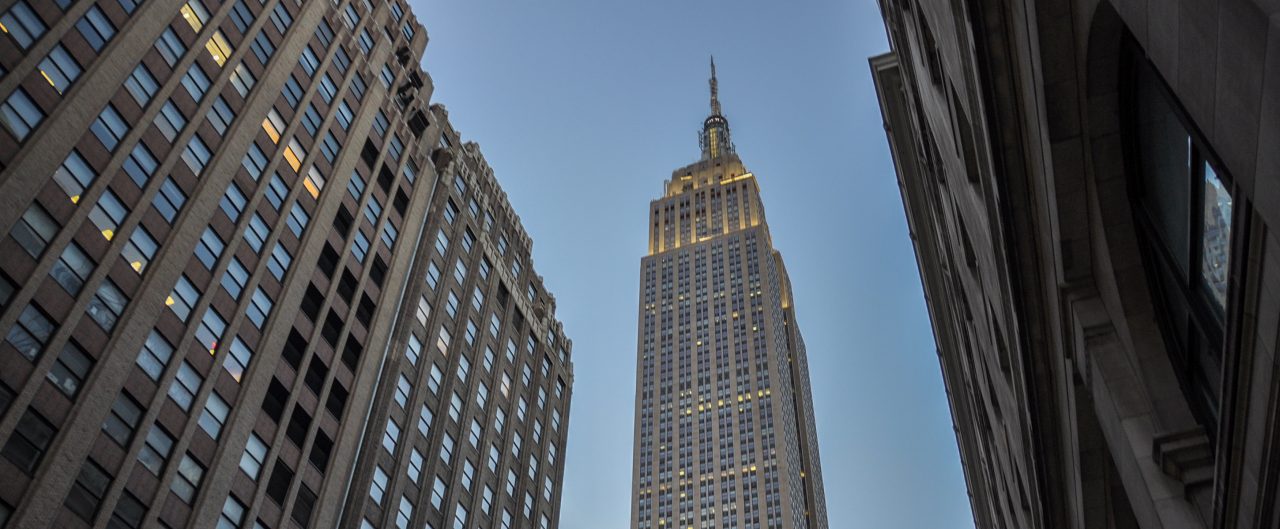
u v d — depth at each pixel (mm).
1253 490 9875
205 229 45656
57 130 38094
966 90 22141
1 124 35844
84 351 37094
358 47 65750
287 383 49188
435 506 61094
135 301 40156
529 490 76250
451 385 66750
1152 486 13938
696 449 196375
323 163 57656
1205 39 8625
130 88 42844
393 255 63656
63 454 34594
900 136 55312
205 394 42875
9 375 33438
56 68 39062
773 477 184750
